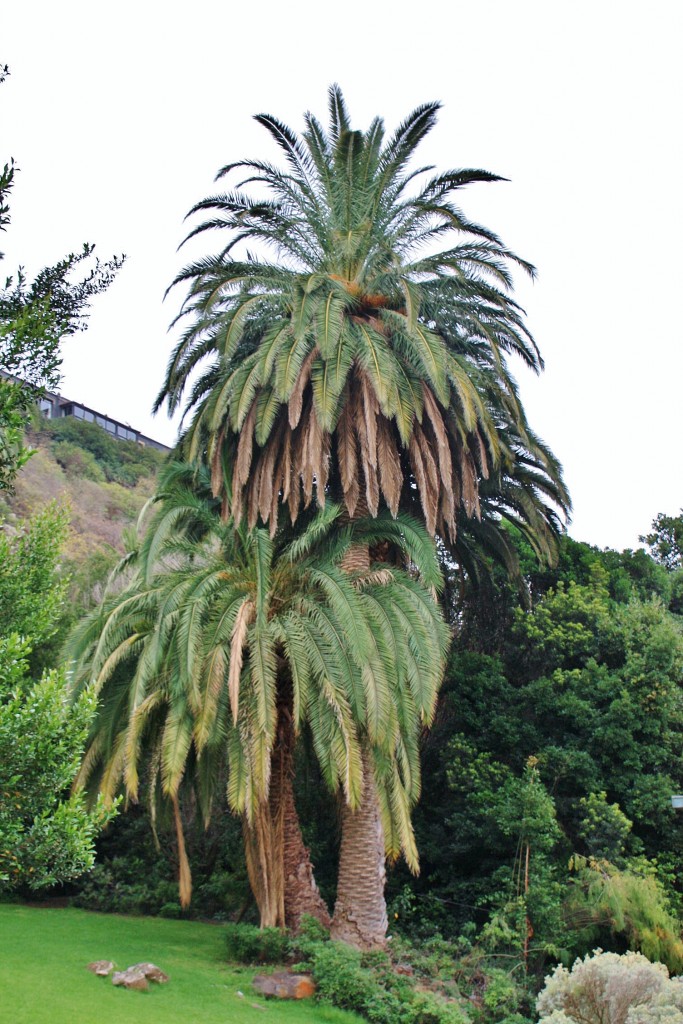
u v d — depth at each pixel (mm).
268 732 17359
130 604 19734
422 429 21688
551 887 20562
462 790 24688
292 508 20641
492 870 23609
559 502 24766
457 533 25750
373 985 16094
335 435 21719
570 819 24031
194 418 21391
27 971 14008
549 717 26203
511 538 29438
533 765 23328
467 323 22219
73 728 10609
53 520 13648
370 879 19484
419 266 21750
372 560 22531
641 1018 12453
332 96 23172
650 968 13648
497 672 27328
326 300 19594
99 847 27188
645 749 24453
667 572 38969
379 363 19375
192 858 26406
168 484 21906
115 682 19688
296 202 22734
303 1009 15281
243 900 24469
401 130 22016
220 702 18391
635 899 20047
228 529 20672
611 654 27281
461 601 28359
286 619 18719
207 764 20625
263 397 20156
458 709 26703
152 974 14711
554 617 28391
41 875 10031
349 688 18141
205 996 14484
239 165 22688
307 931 18203
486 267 21656
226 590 19328
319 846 25188
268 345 19609
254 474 20969
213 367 22688
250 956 17766
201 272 22359
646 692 24875
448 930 22797
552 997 13945
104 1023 11609
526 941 19594
